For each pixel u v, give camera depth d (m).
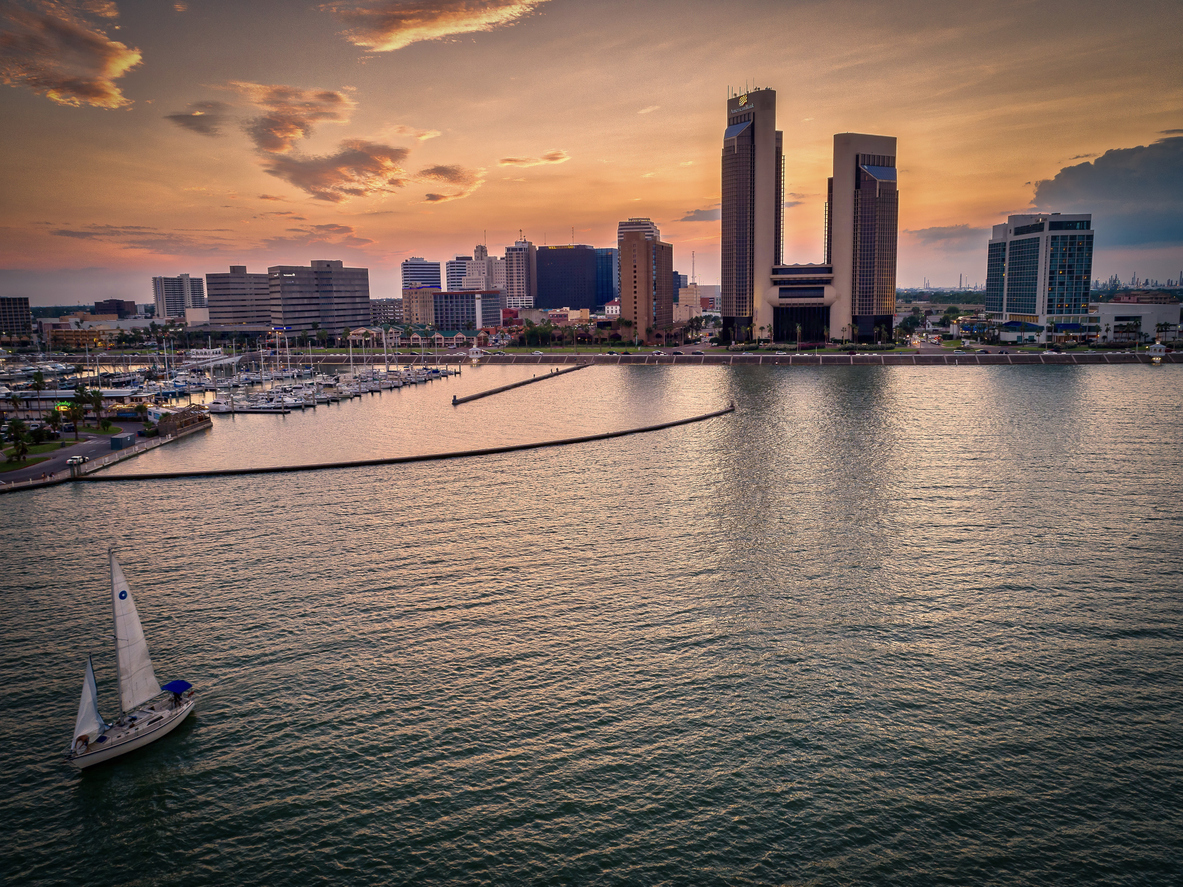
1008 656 89.62
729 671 86.25
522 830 63.59
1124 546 125.44
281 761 71.81
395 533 131.88
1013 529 134.12
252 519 140.62
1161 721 77.06
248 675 85.38
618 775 69.75
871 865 60.09
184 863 60.81
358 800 66.94
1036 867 59.81
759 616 99.56
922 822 64.25
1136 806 65.88
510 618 98.62
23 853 61.75
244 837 63.28
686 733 75.44
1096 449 198.75
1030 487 161.50
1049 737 74.81
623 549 123.88
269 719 77.75
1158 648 91.31
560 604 102.88
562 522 138.25
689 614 100.12
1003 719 77.69
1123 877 58.78
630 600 104.25
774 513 143.50
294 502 152.62
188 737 75.19
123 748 72.56
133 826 64.50
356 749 73.31
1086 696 81.44
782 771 70.25
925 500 152.25
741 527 135.12
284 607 101.69
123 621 75.88
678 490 160.88
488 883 58.56
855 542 127.38
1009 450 198.12
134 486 167.00
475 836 63.00
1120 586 109.06
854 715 78.38
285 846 62.25
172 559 119.06
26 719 78.25
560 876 59.03
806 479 169.38
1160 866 59.81
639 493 158.75
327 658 88.75
